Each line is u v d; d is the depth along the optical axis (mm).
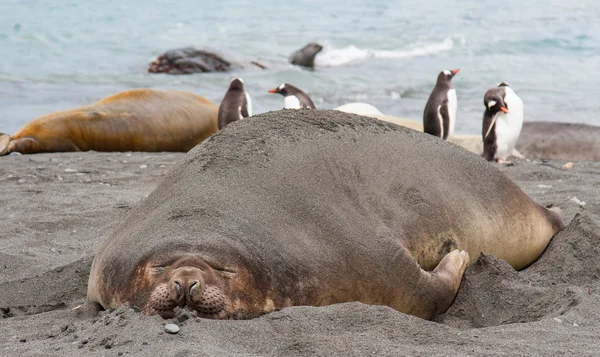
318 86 59344
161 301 9953
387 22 99938
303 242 11281
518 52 78875
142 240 10977
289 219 11461
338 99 54250
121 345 9281
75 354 9172
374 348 9367
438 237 13398
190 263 10094
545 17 104375
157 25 92688
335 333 10008
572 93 58094
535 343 9891
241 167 12047
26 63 64375
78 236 18703
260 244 10820
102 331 9734
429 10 113312
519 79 63594
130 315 9938
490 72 67062
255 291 10406
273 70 65625
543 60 74250
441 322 12500
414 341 9953
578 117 50125
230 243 10570
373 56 75812
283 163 12289
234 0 122312
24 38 76438
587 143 40906
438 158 14383
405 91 57625
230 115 38781
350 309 10609
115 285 10789
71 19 93188
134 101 39531
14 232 18719
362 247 11891
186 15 103375
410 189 13383
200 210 11156
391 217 12766
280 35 87375
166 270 10219
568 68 69750
